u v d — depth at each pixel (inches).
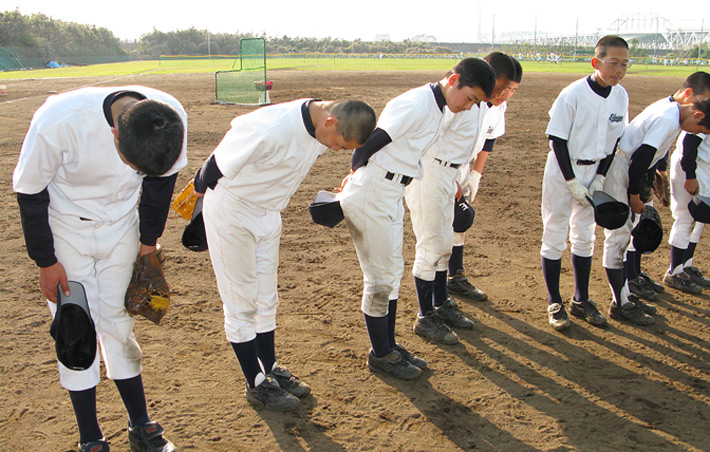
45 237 90.3
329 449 109.7
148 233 100.3
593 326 164.1
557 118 148.9
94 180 92.7
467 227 165.9
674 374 139.7
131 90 93.9
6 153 387.9
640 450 111.7
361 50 3380.9
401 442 112.5
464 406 125.1
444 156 139.6
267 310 124.9
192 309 168.4
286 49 3368.6
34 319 159.5
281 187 111.3
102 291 100.4
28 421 116.0
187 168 344.2
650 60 2512.3
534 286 190.5
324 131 102.0
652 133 148.5
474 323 164.9
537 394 130.3
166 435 112.5
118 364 104.0
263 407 122.9
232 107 639.8
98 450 101.7
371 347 147.3
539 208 278.7
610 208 145.9
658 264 210.5
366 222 125.4
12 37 2213.3
